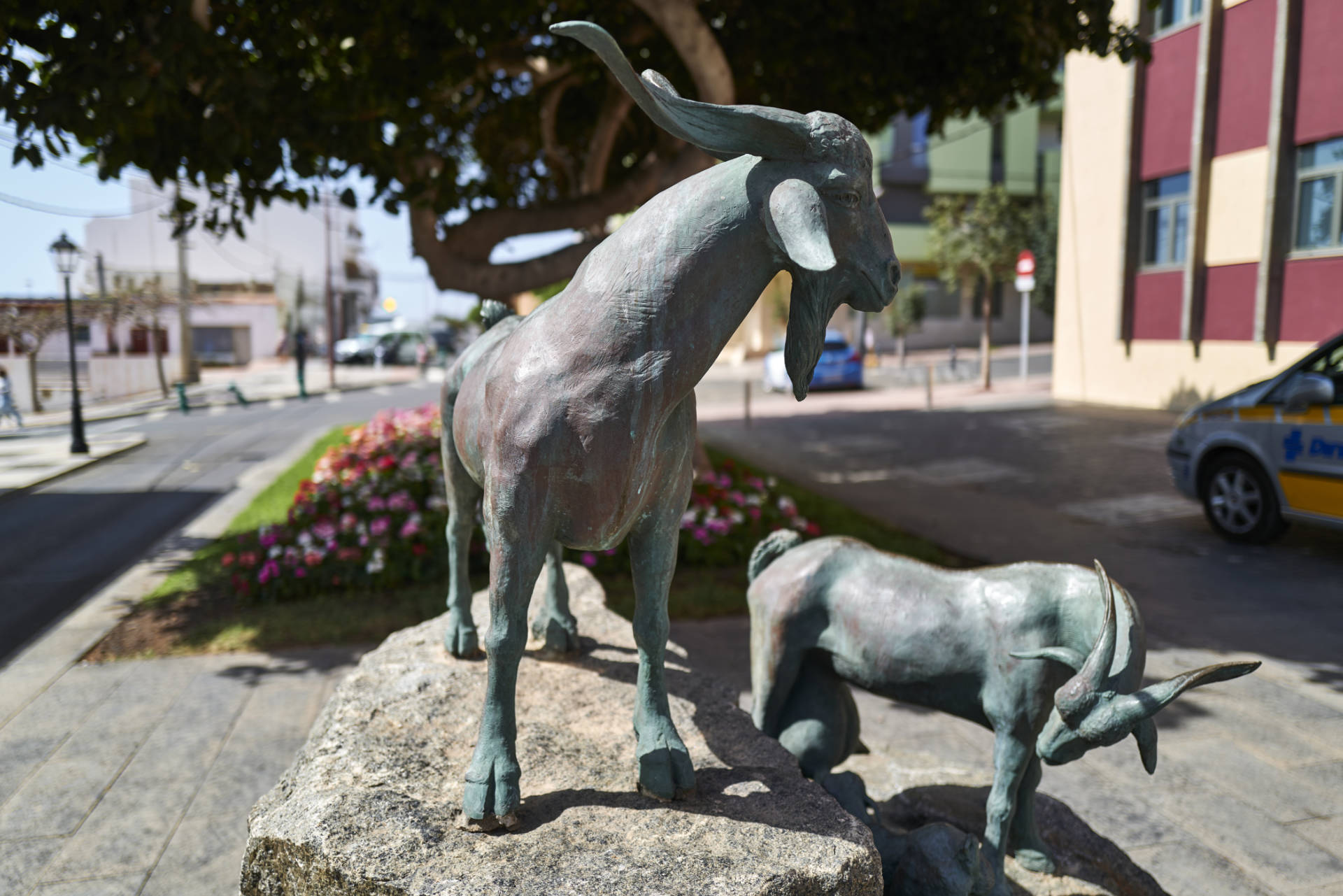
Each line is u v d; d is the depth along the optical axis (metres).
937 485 10.86
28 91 5.43
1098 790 3.91
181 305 29.22
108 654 5.57
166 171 6.52
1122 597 2.42
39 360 28.27
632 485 2.15
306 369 35.12
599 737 2.75
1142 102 15.81
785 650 2.81
